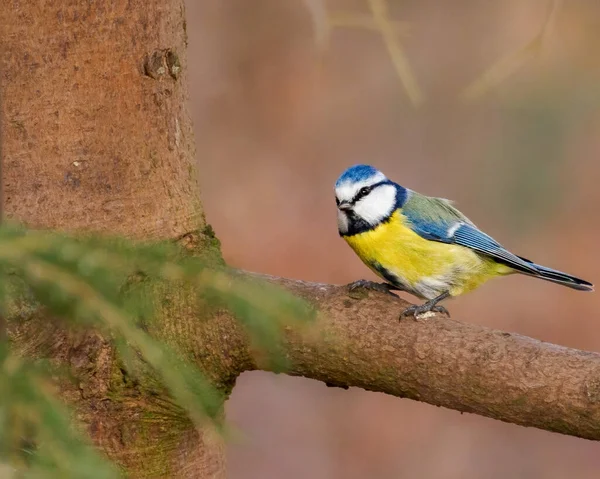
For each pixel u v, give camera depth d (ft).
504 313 55.62
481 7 69.46
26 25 19.31
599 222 59.21
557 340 54.34
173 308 18.75
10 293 12.73
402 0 69.46
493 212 60.34
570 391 16.89
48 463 11.53
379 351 18.39
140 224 20.25
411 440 49.90
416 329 18.33
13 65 19.47
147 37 20.16
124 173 20.08
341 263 55.77
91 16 19.51
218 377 19.40
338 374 18.97
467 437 50.14
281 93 63.67
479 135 63.36
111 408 18.74
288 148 61.87
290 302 13.62
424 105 64.85
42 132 19.61
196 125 61.98
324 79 64.85
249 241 56.70
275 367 19.20
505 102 63.00
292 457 48.80
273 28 64.80
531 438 50.06
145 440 19.36
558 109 61.16
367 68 66.49
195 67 63.36
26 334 17.30
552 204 60.18
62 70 19.51
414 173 61.98
